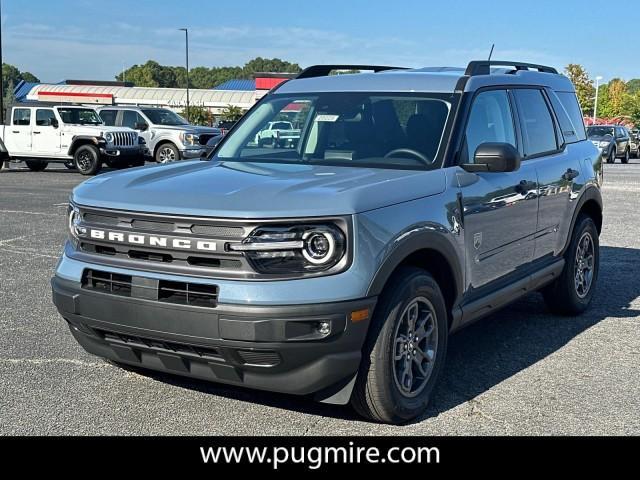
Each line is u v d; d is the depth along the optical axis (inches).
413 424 170.4
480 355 221.3
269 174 176.9
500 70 235.1
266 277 148.6
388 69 244.2
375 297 155.1
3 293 283.7
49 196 621.3
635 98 3125.0
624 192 710.5
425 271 172.9
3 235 414.9
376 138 198.1
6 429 163.2
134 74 6476.4
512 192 208.7
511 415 176.1
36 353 213.3
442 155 188.7
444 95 203.0
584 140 275.6
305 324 148.3
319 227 150.3
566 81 275.9
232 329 147.3
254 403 180.1
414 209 168.7
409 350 169.8
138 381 192.5
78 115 913.5
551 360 217.2
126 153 899.4
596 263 276.8
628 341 236.8
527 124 231.8
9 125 920.9
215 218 150.6
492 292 205.9
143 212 157.5
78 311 165.5
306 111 213.6
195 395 184.1
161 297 154.6
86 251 168.9
